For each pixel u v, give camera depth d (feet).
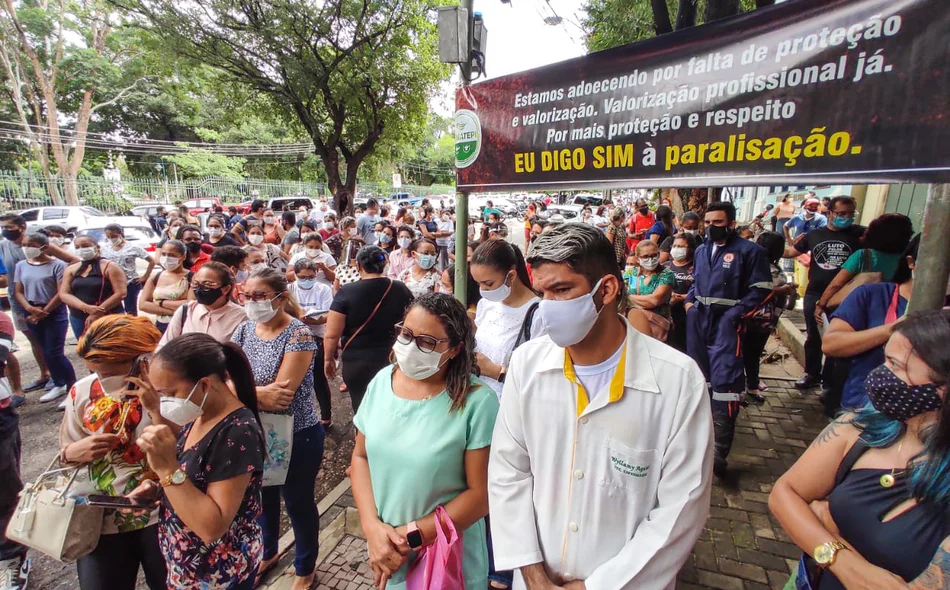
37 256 16.05
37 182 66.13
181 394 5.49
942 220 5.16
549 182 9.07
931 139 5.22
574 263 4.00
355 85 47.34
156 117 104.17
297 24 43.83
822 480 4.31
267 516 8.73
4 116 81.35
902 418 3.75
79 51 75.97
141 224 45.55
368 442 5.73
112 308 16.35
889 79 5.46
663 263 18.53
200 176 100.07
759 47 6.45
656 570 3.93
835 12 5.78
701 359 11.94
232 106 54.44
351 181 57.11
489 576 8.09
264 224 29.78
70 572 9.41
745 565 8.59
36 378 18.44
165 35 42.39
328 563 9.02
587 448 4.30
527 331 7.71
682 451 4.06
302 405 8.38
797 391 15.94
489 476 4.91
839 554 3.90
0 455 8.03
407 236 21.29
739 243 11.31
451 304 5.61
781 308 15.43
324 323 13.80
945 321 3.64
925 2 5.15
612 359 4.39
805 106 6.13
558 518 4.48
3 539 8.16
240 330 8.89
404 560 5.37
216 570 5.77
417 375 5.57
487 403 5.65
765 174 6.60
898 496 3.74
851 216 14.67
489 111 9.83
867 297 7.36
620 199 107.76
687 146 7.27
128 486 6.22
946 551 3.39
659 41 7.36
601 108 8.15
